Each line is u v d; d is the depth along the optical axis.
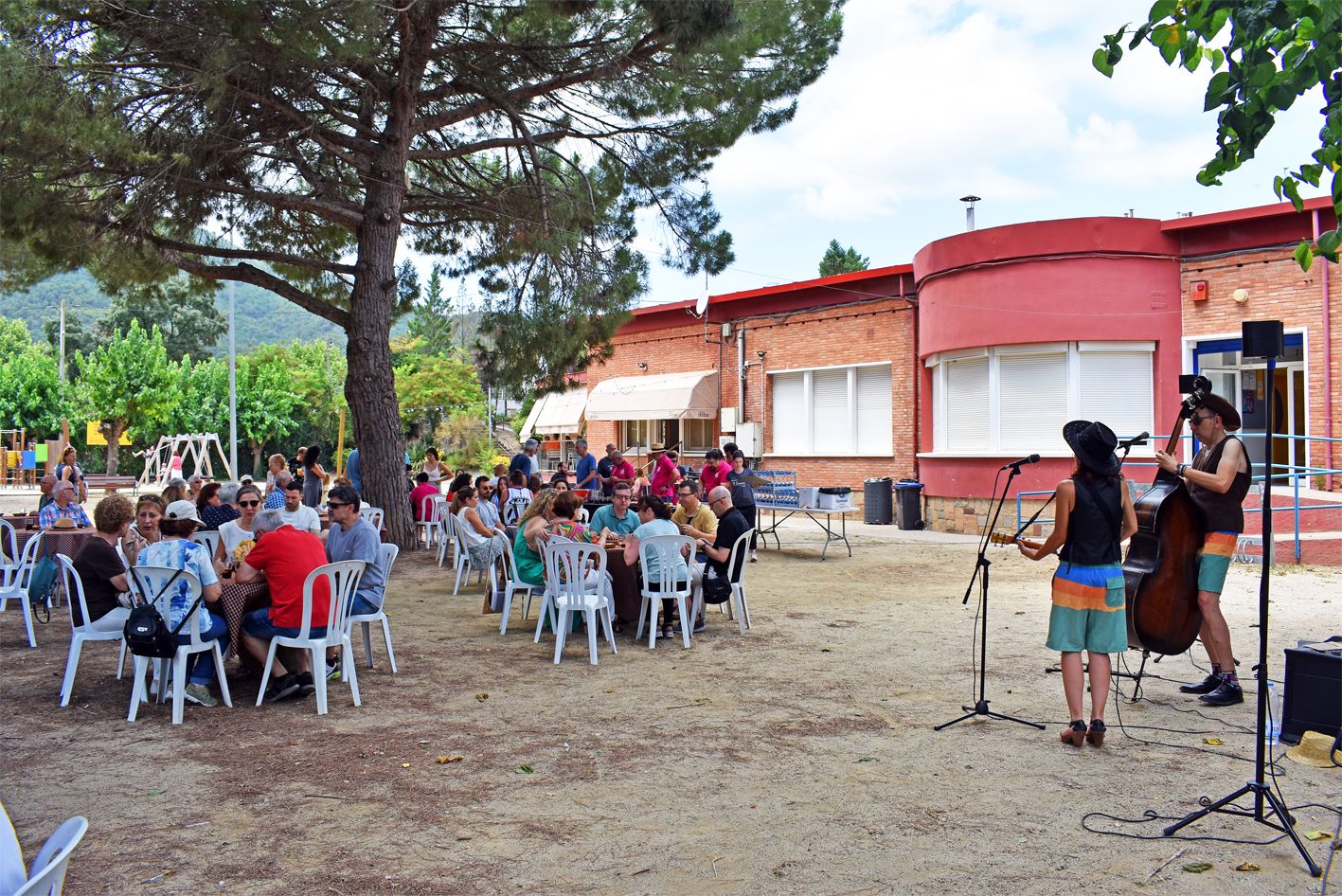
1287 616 9.21
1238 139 3.69
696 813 4.47
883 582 12.27
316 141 12.70
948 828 4.27
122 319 69.50
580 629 9.09
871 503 20.27
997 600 10.66
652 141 14.78
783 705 6.38
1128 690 6.68
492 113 14.48
